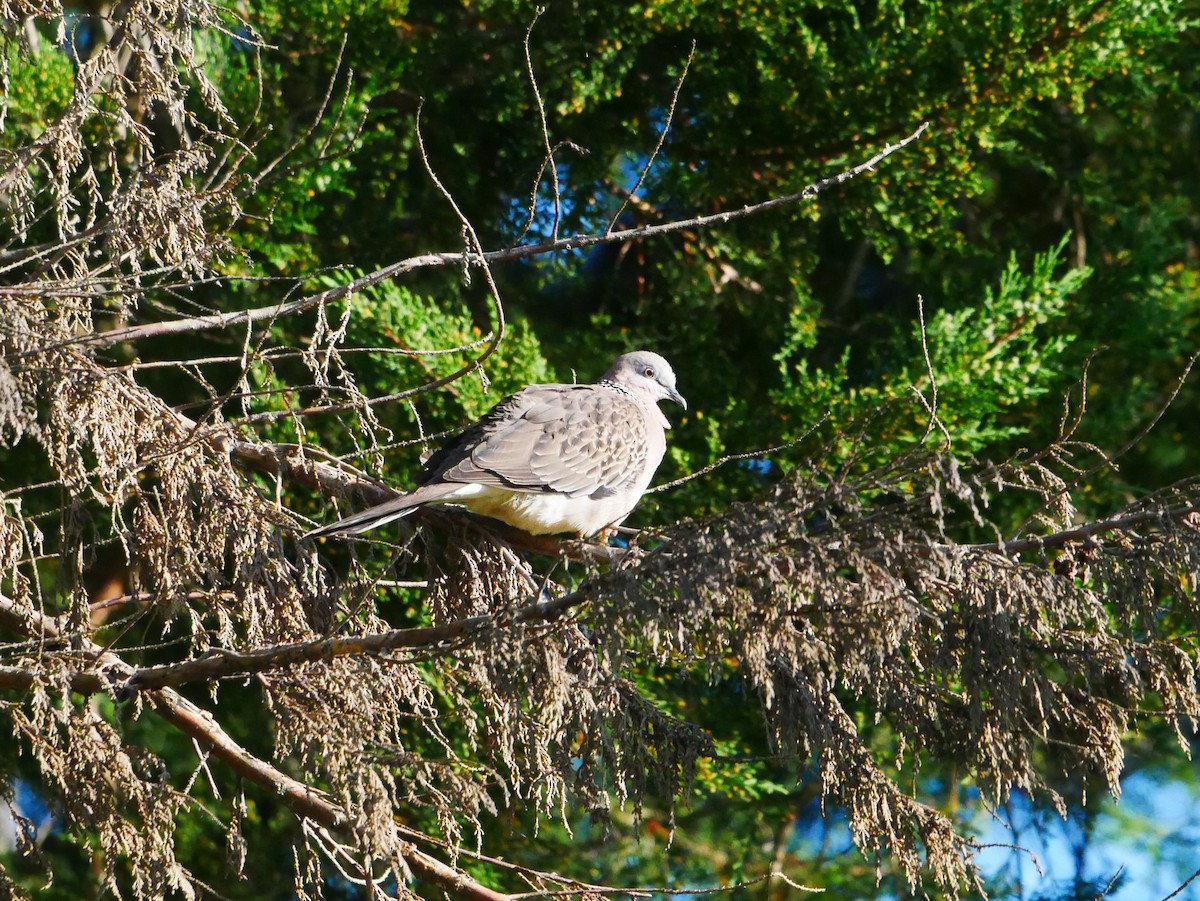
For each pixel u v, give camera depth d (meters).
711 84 15.19
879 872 7.40
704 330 15.96
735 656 6.75
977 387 13.47
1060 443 7.10
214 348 13.71
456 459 9.27
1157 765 15.93
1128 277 15.98
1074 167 17.16
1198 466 15.86
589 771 7.70
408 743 12.67
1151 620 6.96
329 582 9.91
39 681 7.31
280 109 13.53
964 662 6.79
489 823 13.63
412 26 15.03
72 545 8.05
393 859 6.75
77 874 13.95
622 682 7.91
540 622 6.74
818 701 7.34
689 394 15.73
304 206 13.33
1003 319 13.88
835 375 16.06
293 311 8.18
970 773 7.40
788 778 14.81
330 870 13.92
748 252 15.16
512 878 13.78
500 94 15.03
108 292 7.46
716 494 14.24
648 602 6.25
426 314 13.45
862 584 6.32
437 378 13.37
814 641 6.75
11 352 7.34
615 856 14.48
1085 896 14.18
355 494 9.26
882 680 7.09
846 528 6.40
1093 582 7.13
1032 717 7.40
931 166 14.84
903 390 13.49
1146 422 15.82
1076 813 15.53
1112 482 15.31
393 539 11.91
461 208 15.43
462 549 9.02
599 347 15.67
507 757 7.46
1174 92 16.09
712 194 15.31
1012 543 7.13
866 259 17.44
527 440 9.40
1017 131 16.75
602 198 15.87
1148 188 17.31
